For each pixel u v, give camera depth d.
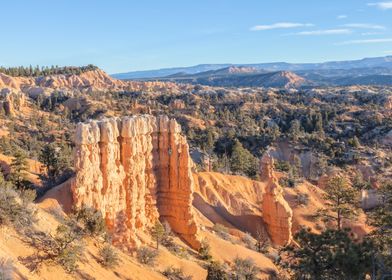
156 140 55.00
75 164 41.97
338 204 67.44
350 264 28.97
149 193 53.00
